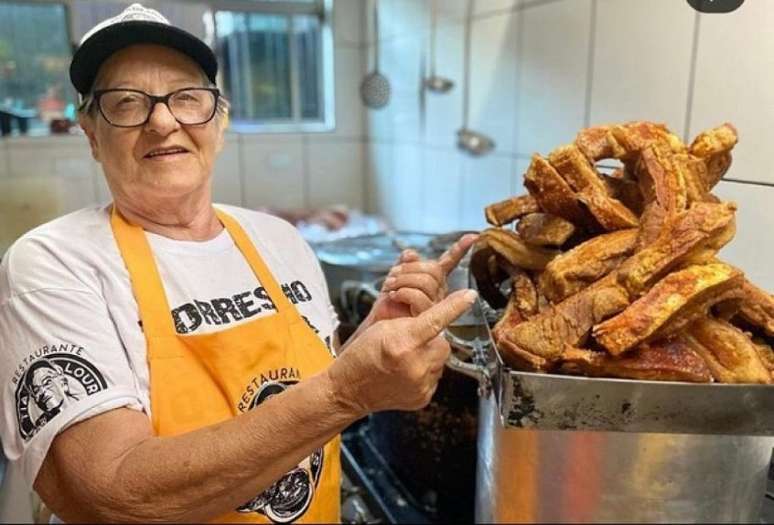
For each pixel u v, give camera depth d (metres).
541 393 0.47
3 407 0.62
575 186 0.60
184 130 0.73
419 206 1.76
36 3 1.61
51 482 0.62
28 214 1.33
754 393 0.46
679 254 0.49
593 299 0.50
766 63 0.65
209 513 0.58
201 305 0.73
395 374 0.52
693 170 0.56
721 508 0.51
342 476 1.00
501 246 0.65
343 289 1.11
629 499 0.53
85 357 0.62
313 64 2.09
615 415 0.47
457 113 1.49
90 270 0.68
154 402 0.67
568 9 1.04
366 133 2.10
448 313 0.52
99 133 0.72
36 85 1.63
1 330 0.64
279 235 0.89
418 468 0.92
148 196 0.73
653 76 0.84
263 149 2.02
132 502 0.56
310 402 0.54
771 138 0.63
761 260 0.63
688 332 0.50
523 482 0.58
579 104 1.02
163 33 0.69
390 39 1.85
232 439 0.55
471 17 1.39
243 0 1.91
